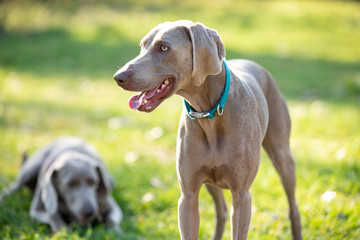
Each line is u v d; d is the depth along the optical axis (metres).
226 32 19.80
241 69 5.39
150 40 4.21
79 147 7.55
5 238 5.91
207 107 4.37
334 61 15.78
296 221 5.54
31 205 7.18
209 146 4.44
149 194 7.16
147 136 9.63
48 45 18.19
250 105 4.55
